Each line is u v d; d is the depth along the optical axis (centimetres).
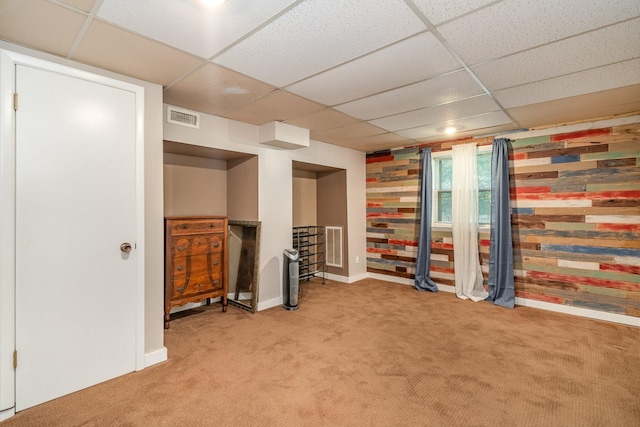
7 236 184
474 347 275
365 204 544
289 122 358
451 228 450
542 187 375
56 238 202
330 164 475
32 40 183
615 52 197
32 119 193
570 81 242
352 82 244
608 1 146
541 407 194
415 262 486
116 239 226
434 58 205
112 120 225
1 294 182
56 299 202
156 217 250
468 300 412
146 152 243
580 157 351
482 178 432
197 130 316
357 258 524
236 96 275
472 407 194
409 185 492
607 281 337
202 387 213
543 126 372
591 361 251
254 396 204
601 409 192
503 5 150
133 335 234
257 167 377
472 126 375
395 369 238
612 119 333
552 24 166
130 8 152
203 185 394
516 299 393
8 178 184
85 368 212
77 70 209
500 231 391
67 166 206
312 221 545
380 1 146
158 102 249
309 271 531
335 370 236
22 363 189
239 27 168
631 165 324
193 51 196
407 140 452
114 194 226
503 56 203
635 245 323
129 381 221
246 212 390
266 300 386
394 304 395
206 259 343
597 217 342
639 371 235
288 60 207
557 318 345
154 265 248
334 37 179
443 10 154
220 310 370
